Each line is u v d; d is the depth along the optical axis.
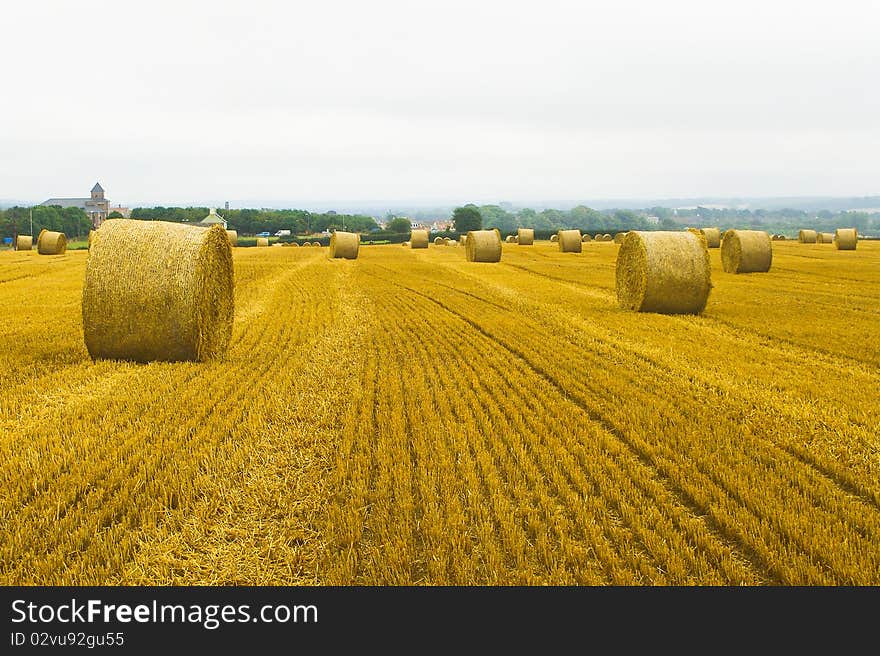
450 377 11.75
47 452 7.47
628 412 9.35
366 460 7.42
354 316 19.19
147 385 10.61
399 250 60.88
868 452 7.83
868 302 22.44
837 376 11.99
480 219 165.50
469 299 23.55
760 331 16.73
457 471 7.25
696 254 19.67
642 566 5.41
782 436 8.42
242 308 20.84
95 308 12.14
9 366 12.00
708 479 7.02
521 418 9.01
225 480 6.93
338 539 5.86
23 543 5.59
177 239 12.39
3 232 105.56
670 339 15.64
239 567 5.52
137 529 5.95
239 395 10.21
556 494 6.83
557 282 30.08
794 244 64.50
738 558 5.72
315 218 157.75
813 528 5.95
